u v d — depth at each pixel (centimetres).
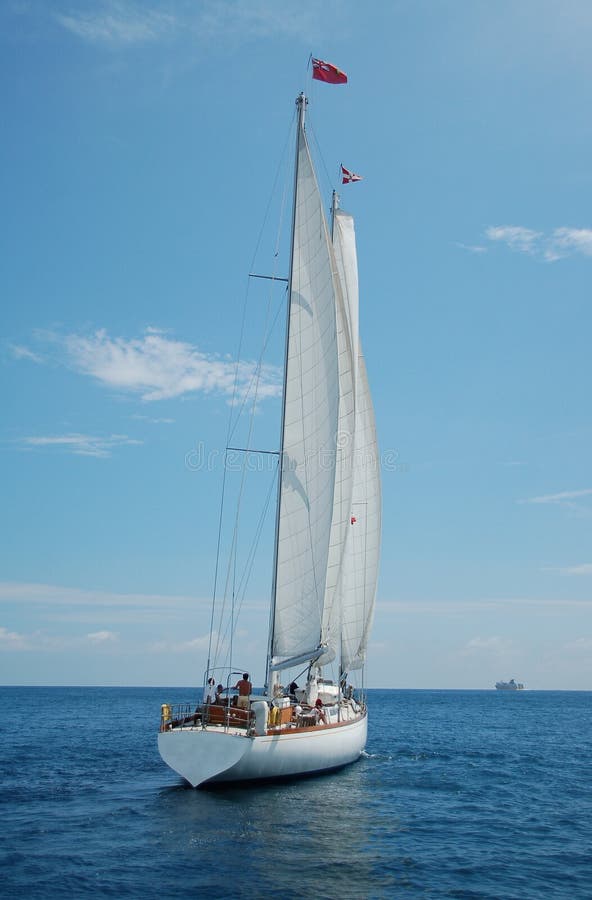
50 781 3142
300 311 3094
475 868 1948
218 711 2672
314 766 2819
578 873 1931
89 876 1747
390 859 1984
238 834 2125
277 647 2977
